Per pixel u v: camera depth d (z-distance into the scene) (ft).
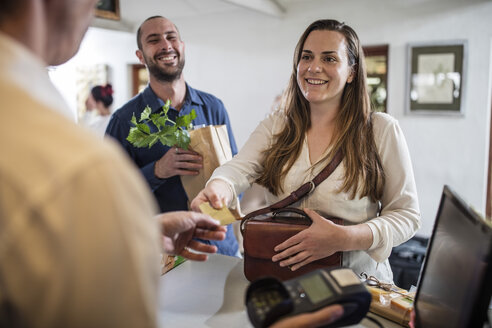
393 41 13.73
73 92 19.33
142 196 1.34
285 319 2.32
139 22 18.06
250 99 16.83
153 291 1.35
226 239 6.95
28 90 1.31
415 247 12.08
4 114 1.19
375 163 4.55
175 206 6.75
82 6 1.64
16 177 1.13
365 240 4.03
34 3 1.43
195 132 5.90
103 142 1.32
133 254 1.24
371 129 4.67
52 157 1.16
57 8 1.54
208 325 3.58
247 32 16.47
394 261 11.48
